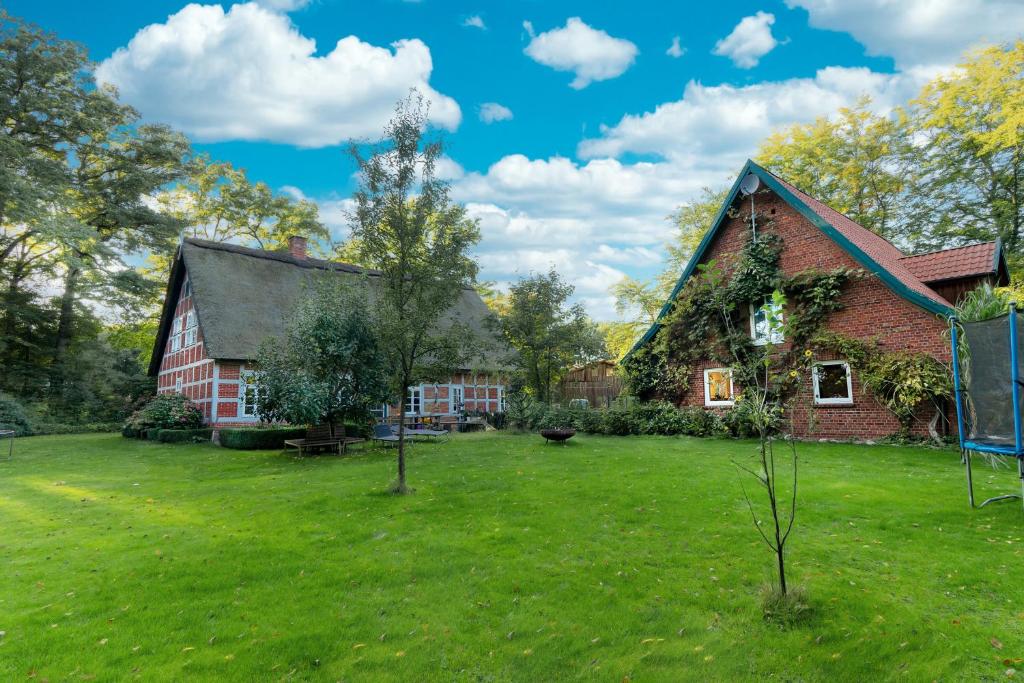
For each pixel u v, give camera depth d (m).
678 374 18.03
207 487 10.35
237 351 21.61
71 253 25.08
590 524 6.88
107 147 29.38
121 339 37.12
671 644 3.98
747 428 15.58
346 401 15.30
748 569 5.26
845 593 4.64
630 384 19.34
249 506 8.45
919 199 27.84
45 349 31.16
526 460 12.48
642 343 19.06
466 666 3.76
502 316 21.86
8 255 31.06
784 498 7.84
